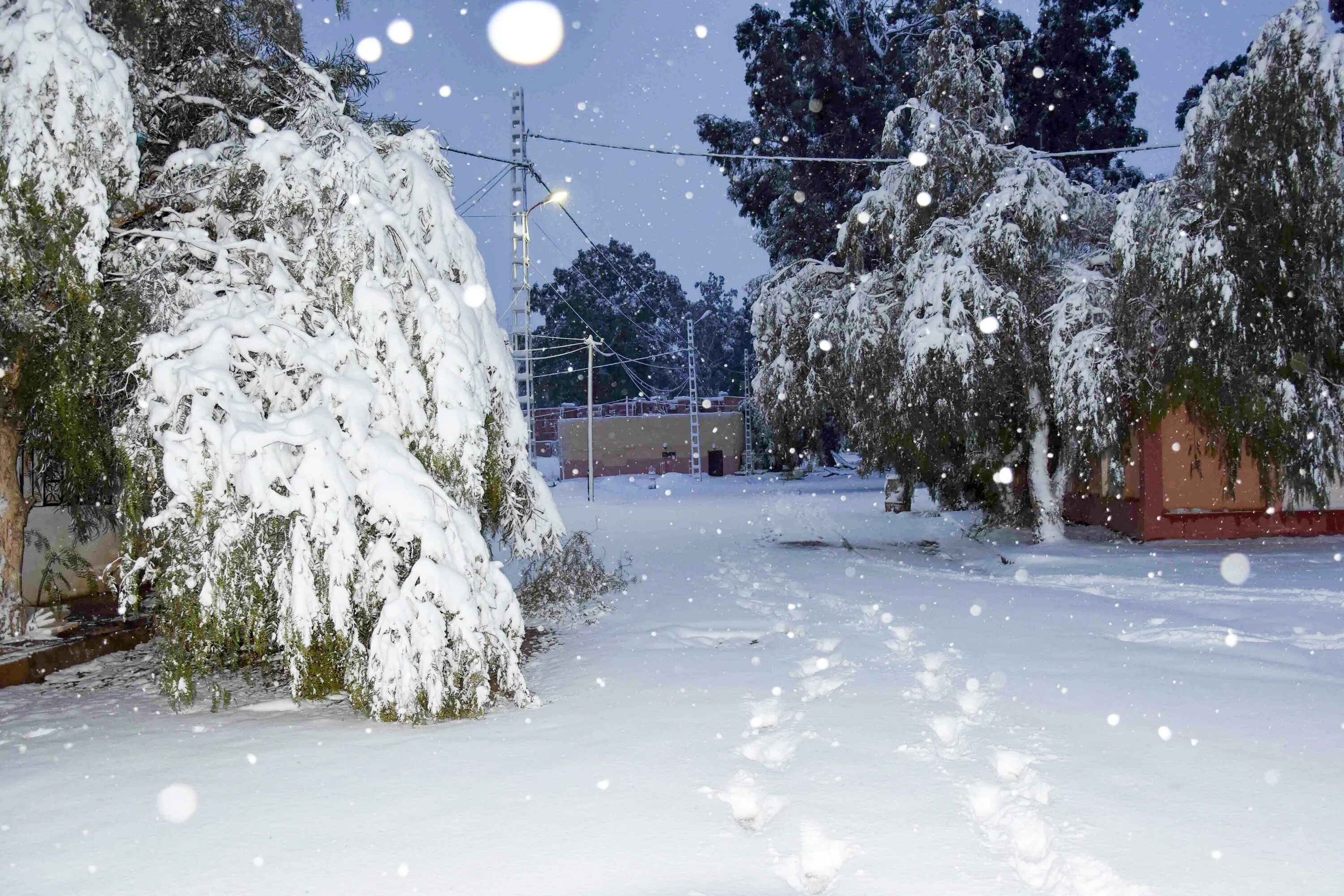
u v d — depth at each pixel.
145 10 10.11
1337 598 10.91
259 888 4.04
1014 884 3.93
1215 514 17.47
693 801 4.95
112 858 4.40
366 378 7.41
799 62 36.47
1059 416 16.22
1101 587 12.95
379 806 4.99
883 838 4.39
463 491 7.50
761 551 19.20
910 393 16.95
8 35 8.02
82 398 8.55
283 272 7.79
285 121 10.66
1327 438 15.28
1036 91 36.19
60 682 8.65
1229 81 15.91
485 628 7.03
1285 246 15.09
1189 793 4.93
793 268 21.64
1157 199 15.69
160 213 8.97
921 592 12.72
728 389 96.62
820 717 6.50
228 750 6.14
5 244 7.93
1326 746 5.72
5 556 9.69
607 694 7.47
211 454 6.88
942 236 17.31
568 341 81.38
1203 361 15.09
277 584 6.92
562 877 4.09
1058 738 5.89
